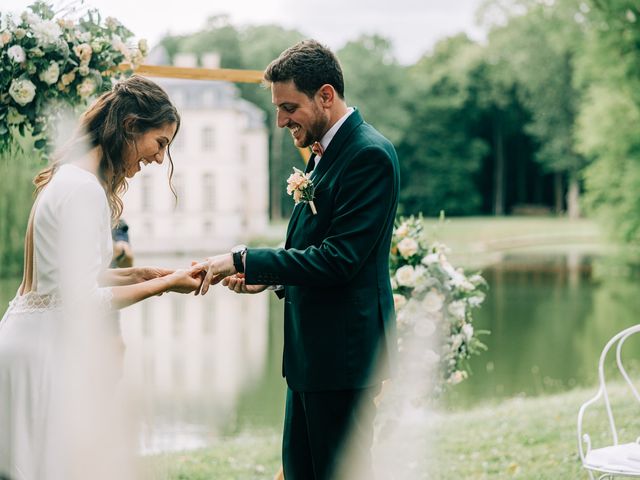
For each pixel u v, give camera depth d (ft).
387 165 8.63
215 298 62.49
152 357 35.17
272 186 178.70
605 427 16.89
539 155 143.54
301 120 8.78
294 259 8.50
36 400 8.35
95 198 8.32
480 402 24.59
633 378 26.50
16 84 10.50
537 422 17.89
